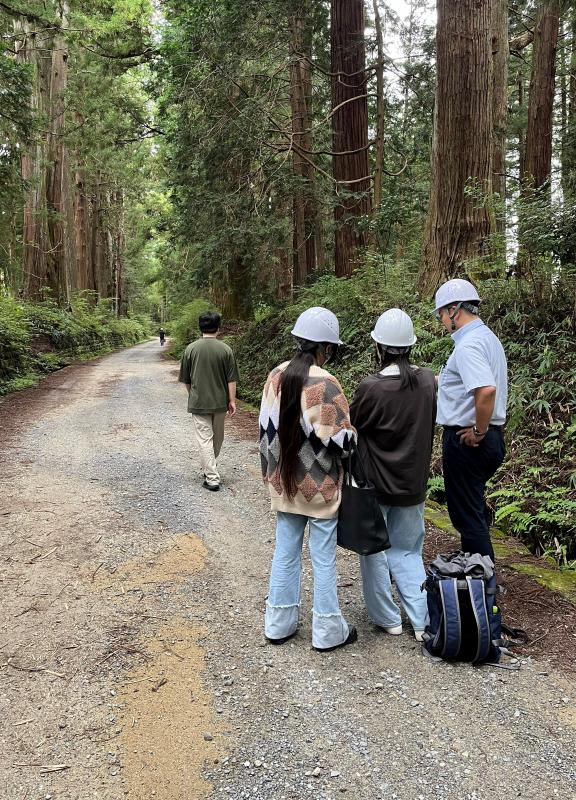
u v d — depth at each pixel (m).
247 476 6.12
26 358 16.47
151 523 4.66
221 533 4.51
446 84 7.34
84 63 20.64
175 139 12.50
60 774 2.10
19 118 13.47
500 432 3.09
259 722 2.38
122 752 2.21
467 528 3.17
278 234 11.96
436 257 7.65
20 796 2.00
